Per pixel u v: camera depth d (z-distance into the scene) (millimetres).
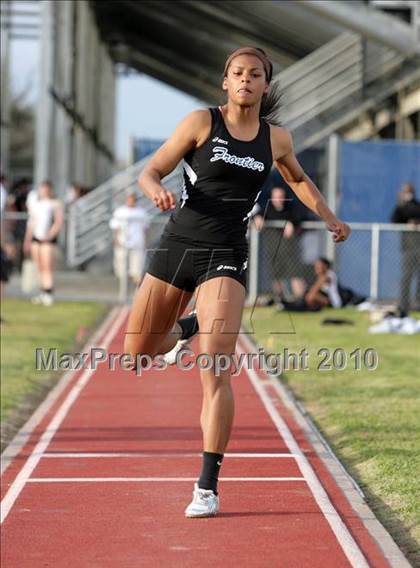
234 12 60375
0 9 64250
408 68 50406
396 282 41156
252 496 14000
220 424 12398
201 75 96000
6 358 25984
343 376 24281
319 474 15336
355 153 43688
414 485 14211
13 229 47312
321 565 11125
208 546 11789
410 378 23812
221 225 12203
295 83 50156
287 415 20062
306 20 55531
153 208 47062
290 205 37000
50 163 55375
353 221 43656
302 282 40438
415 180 43750
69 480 14906
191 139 12039
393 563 11188
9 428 18453
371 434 17703
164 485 14609
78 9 63250
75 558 11422
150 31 83000
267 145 12297
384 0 54250
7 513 13203
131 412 20359
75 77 64562
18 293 44125
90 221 49281
